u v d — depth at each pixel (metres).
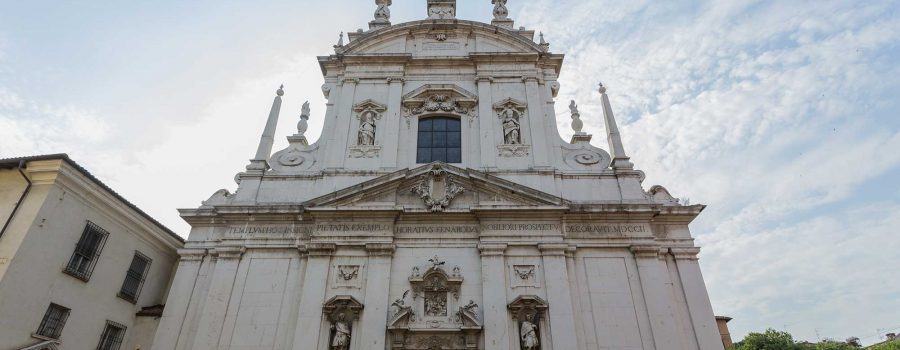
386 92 21.08
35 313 14.17
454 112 20.55
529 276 16.33
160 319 16.64
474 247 16.94
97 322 16.42
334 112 20.80
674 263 16.97
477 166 19.14
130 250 18.12
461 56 21.75
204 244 17.42
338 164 19.05
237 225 17.58
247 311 15.99
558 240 16.83
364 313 15.62
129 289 18.03
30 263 14.10
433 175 17.88
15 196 14.88
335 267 16.56
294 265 16.84
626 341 15.38
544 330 15.34
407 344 15.26
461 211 17.19
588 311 15.88
